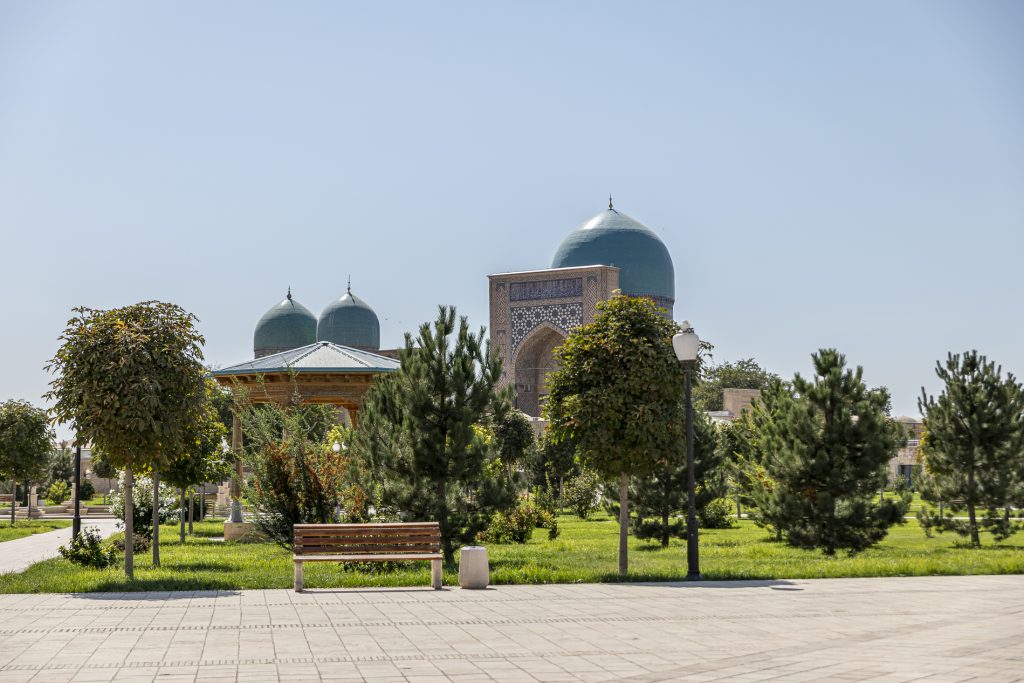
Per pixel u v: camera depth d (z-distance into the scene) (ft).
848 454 79.56
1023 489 91.15
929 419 94.17
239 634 36.73
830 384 80.23
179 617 41.19
